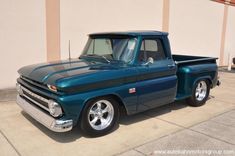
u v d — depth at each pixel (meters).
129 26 10.05
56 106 3.96
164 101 5.49
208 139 4.49
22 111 5.79
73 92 4.02
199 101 6.59
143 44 5.03
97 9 8.87
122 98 4.61
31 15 7.39
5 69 7.16
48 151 3.95
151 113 5.94
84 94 4.12
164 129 4.94
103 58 5.16
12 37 7.14
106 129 4.57
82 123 4.28
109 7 9.22
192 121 5.44
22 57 7.39
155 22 11.11
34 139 4.36
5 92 7.04
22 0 7.17
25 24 7.31
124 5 9.71
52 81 4.02
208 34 14.27
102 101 4.46
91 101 4.28
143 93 4.94
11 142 4.23
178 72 6.16
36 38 7.57
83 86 4.09
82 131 4.49
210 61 6.95
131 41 4.95
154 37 5.27
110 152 3.96
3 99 6.76
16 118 5.34
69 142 4.27
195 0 12.96
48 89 4.14
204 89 6.77
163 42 5.49
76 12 8.32
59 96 3.96
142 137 4.54
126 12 9.84
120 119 5.45
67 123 4.00
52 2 7.75
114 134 4.64
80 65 4.82
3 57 7.08
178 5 12.06
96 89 4.27
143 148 4.10
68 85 3.91
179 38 12.48
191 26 13.02
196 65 6.40
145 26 10.69
